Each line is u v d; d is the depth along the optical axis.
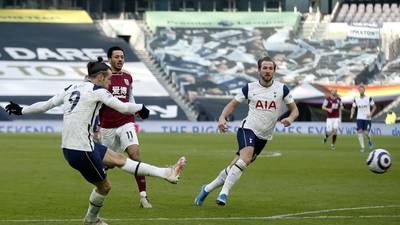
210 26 86.88
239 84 77.19
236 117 72.81
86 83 12.94
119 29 87.88
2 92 72.75
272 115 16.31
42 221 14.21
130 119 16.97
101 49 82.19
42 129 66.44
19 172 25.34
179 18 88.12
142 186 16.45
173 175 12.94
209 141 49.31
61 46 82.06
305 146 44.50
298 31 86.25
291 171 26.72
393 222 14.24
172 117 72.25
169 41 84.69
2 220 14.34
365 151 39.72
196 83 77.44
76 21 87.06
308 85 74.12
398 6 88.56
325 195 19.06
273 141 50.88
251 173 25.86
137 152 16.80
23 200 17.61
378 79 78.75
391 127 65.06
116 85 16.94
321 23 86.31
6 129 65.75
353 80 77.25
